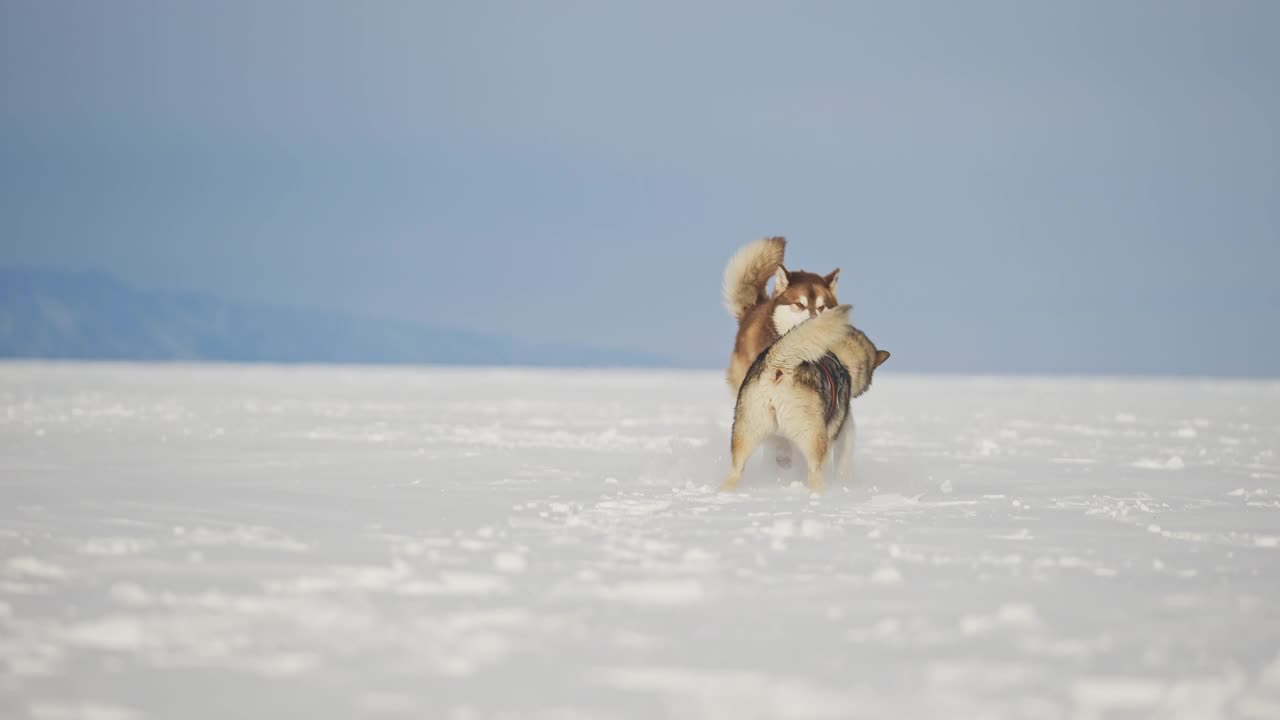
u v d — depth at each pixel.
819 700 8.08
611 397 66.44
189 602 10.84
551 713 7.80
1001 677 8.68
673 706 7.96
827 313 20.12
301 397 60.81
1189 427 44.56
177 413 44.06
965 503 19.70
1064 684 8.54
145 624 9.99
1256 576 12.85
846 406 22.97
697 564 13.13
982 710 7.91
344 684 8.39
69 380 81.31
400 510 17.84
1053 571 13.02
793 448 23.55
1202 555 14.36
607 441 32.91
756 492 20.81
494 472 24.03
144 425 37.00
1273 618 10.70
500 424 40.66
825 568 13.00
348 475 23.16
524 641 9.60
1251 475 25.81
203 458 26.31
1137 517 18.17
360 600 10.96
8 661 8.89
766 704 8.02
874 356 24.73
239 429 35.91
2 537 14.59
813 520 17.05
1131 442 36.41
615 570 12.73
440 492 20.38
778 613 10.73
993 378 132.88
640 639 9.71
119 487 20.48
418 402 57.19
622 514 17.59
